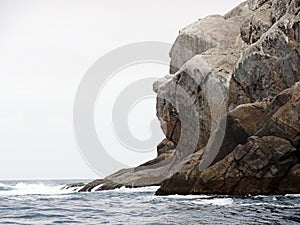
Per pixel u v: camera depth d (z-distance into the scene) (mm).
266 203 19859
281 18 31766
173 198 24484
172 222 14867
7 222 15617
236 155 24906
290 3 32906
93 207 21219
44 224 14977
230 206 19141
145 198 25750
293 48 29266
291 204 19297
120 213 18172
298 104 24297
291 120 24109
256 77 32812
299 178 23406
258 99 33156
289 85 30188
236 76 34562
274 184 23969
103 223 15039
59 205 22719
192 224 14227
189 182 27047
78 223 15141
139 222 15094
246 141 27125
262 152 24062
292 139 23875
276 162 23719
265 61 31781
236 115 27672
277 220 14570
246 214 16297
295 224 13617
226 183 24875
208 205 19875
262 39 32562
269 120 25047
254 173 24109
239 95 34500
